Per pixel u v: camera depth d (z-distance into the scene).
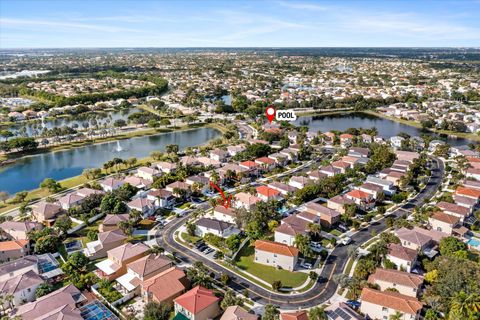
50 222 137.62
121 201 150.38
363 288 94.31
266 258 113.12
